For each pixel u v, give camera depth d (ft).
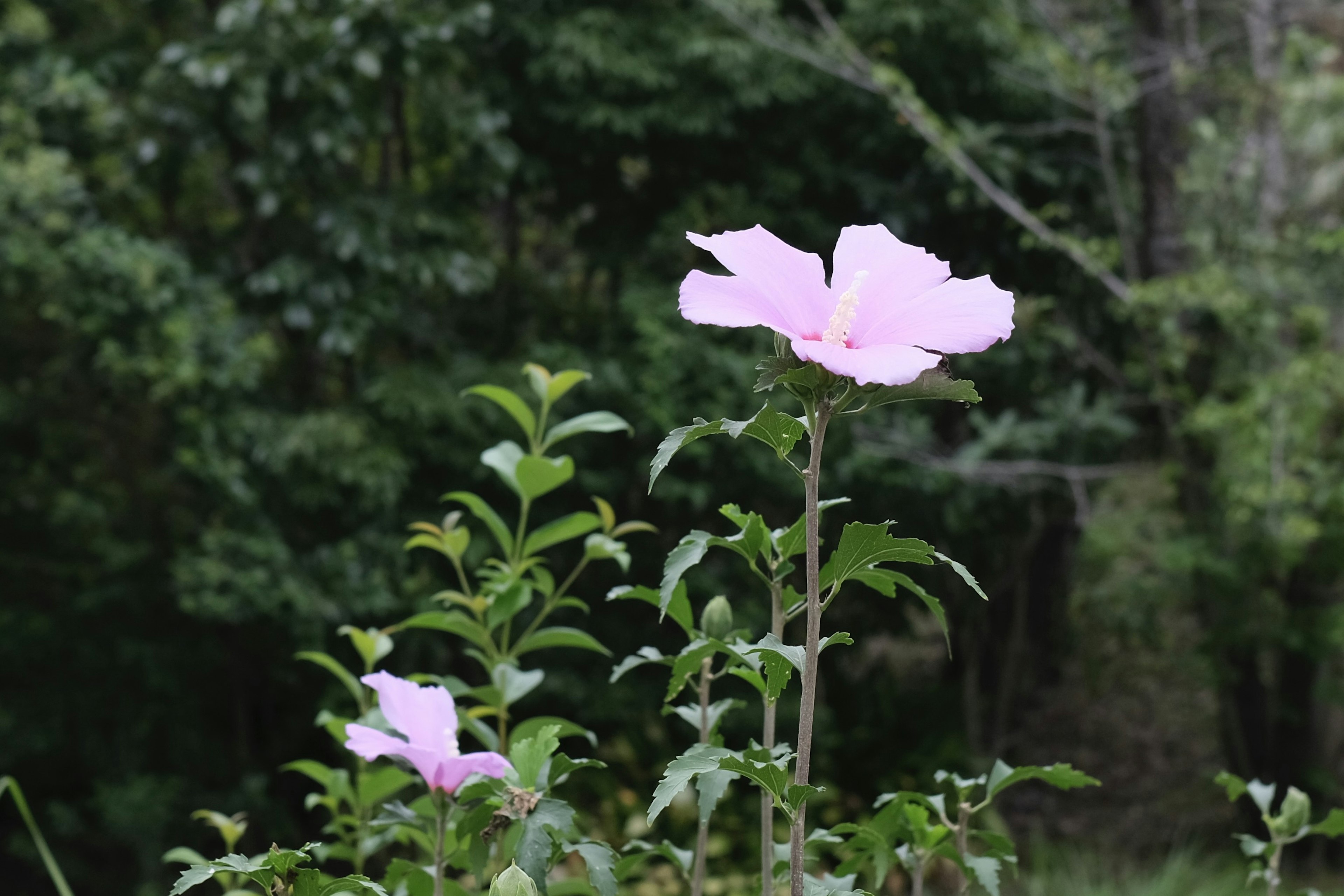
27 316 17.02
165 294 16.58
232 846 5.17
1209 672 20.52
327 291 17.65
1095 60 21.53
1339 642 19.04
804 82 20.40
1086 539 22.22
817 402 2.72
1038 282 22.97
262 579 16.67
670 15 20.52
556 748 3.50
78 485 19.53
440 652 18.56
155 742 19.85
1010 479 20.84
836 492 20.22
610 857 3.41
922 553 2.73
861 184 21.11
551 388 5.19
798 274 2.93
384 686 3.52
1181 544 19.40
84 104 17.72
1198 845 19.57
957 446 24.07
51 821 19.74
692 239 2.90
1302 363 17.46
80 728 19.47
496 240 23.79
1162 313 19.24
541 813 3.35
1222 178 21.63
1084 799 24.62
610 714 19.26
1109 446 21.50
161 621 19.85
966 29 20.68
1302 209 21.17
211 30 19.26
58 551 20.25
